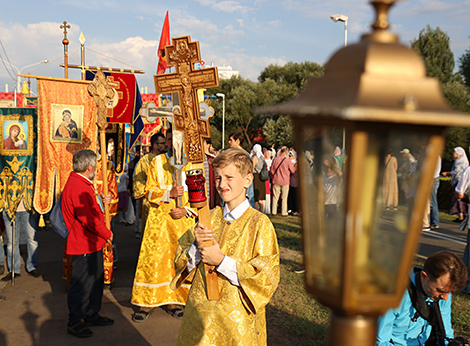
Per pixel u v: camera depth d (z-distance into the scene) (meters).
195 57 2.29
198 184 1.96
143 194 4.57
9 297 4.84
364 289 0.53
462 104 21.91
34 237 5.68
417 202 0.51
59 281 5.46
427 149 0.51
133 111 6.75
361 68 0.53
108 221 4.17
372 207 0.52
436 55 32.72
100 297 4.06
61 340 3.77
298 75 44.12
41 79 5.07
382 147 0.50
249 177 2.05
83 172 3.84
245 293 1.83
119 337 3.84
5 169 5.40
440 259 2.22
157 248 4.23
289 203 11.13
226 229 2.05
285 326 4.06
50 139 5.14
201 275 2.01
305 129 0.59
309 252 0.60
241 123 42.34
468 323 4.15
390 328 2.30
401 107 0.48
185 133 2.28
